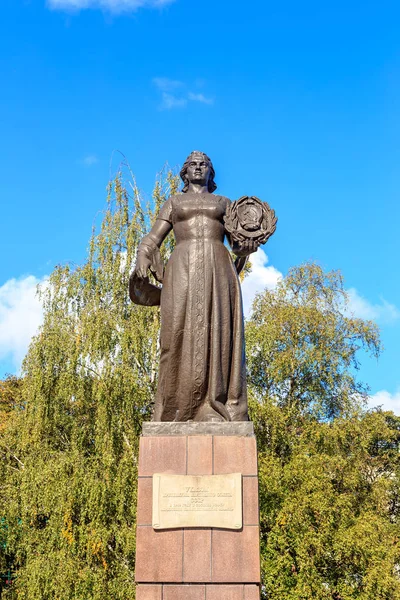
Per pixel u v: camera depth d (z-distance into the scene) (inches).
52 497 821.2
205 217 362.6
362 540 838.5
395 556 885.8
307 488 871.1
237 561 295.7
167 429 318.3
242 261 382.3
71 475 847.1
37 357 911.0
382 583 813.9
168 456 312.2
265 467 885.2
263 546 882.8
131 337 901.2
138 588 294.8
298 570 887.7
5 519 892.0
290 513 855.7
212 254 354.3
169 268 358.3
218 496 303.4
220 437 314.3
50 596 788.6
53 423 911.7
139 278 363.6
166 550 298.0
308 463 917.8
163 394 342.0
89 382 908.0
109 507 820.6
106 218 1008.2
